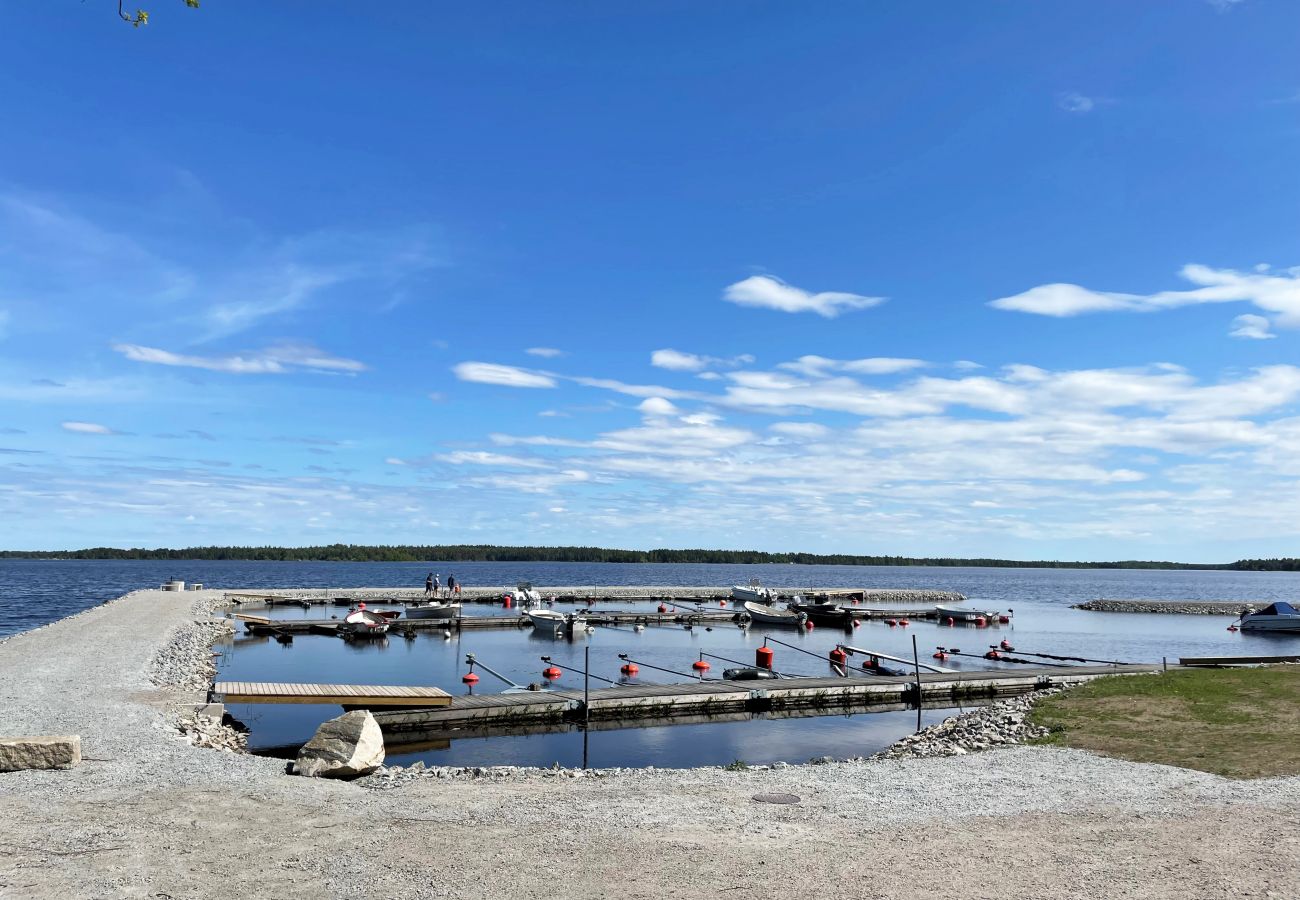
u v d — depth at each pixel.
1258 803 13.13
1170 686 24.19
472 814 12.41
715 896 9.05
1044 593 143.62
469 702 25.73
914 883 9.46
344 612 69.38
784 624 67.06
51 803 12.43
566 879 9.57
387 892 9.13
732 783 14.82
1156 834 11.44
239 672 37.47
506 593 84.50
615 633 60.34
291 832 11.31
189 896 8.95
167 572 191.50
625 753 22.94
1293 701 21.42
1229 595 144.12
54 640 33.78
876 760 18.64
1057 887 9.32
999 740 19.95
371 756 16.27
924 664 43.03
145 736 17.34
